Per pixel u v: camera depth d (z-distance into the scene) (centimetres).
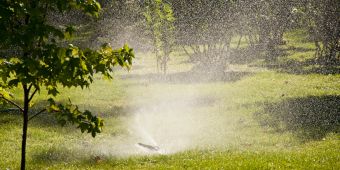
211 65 4772
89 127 920
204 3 4872
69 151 1836
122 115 2675
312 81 3659
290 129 2152
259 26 6150
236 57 5766
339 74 3997
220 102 2945
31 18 809
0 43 825
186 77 4341
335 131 2072
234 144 1933
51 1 840
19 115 2522
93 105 2948
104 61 930
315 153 1614
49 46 829
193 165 1492
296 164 1426
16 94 3173
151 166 1535
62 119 916
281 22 6222
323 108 2608
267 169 1372
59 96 3241
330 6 4738
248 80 3894
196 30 4925
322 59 4938
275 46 6234
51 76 845
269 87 3444
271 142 1934
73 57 828
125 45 945
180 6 4950
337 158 1512
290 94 3116
